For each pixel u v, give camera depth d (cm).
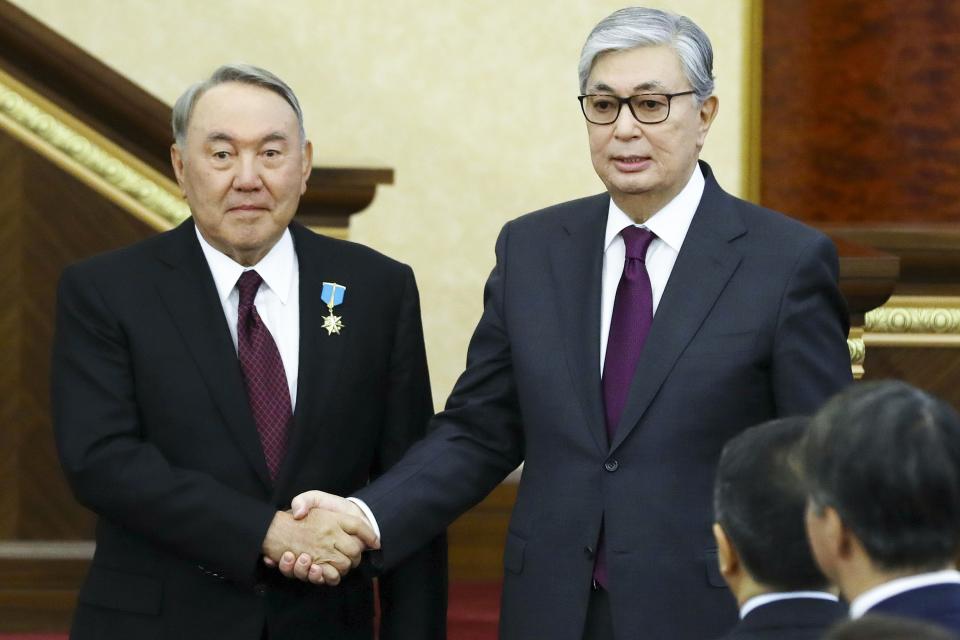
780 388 1073
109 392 1128
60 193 1647
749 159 2044
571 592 1089
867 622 543
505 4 2012
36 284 1641
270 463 1138
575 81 2016
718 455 1080
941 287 1784
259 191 1125
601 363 1116
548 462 1112
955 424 714
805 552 763
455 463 1167
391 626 1202
